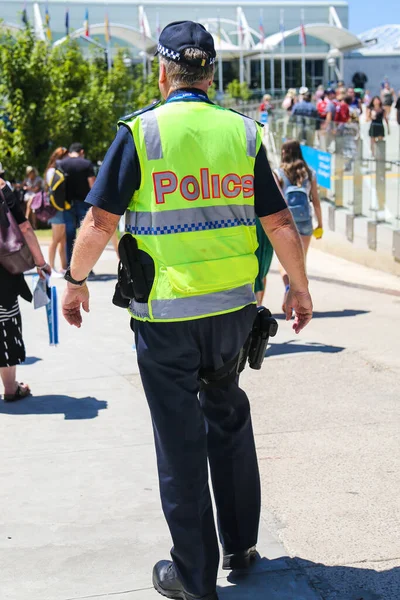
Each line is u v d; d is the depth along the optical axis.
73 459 4.66
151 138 2.79
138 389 6.09
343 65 42.81
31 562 3.44
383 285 10.48
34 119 21.03
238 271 2.91
